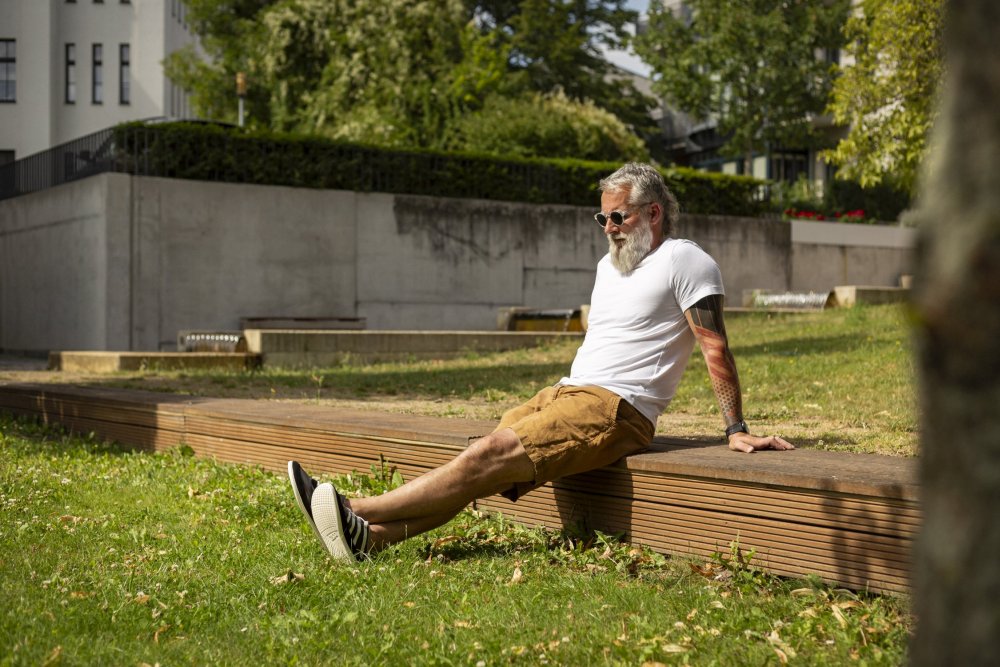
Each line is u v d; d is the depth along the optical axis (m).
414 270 18.77
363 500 3.65
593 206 20.48
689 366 9.93
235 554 3.72
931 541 1.07
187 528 4.24
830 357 9.59
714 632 2.71
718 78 33.94
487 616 2.94
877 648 2.53
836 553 3.07
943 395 1.05
